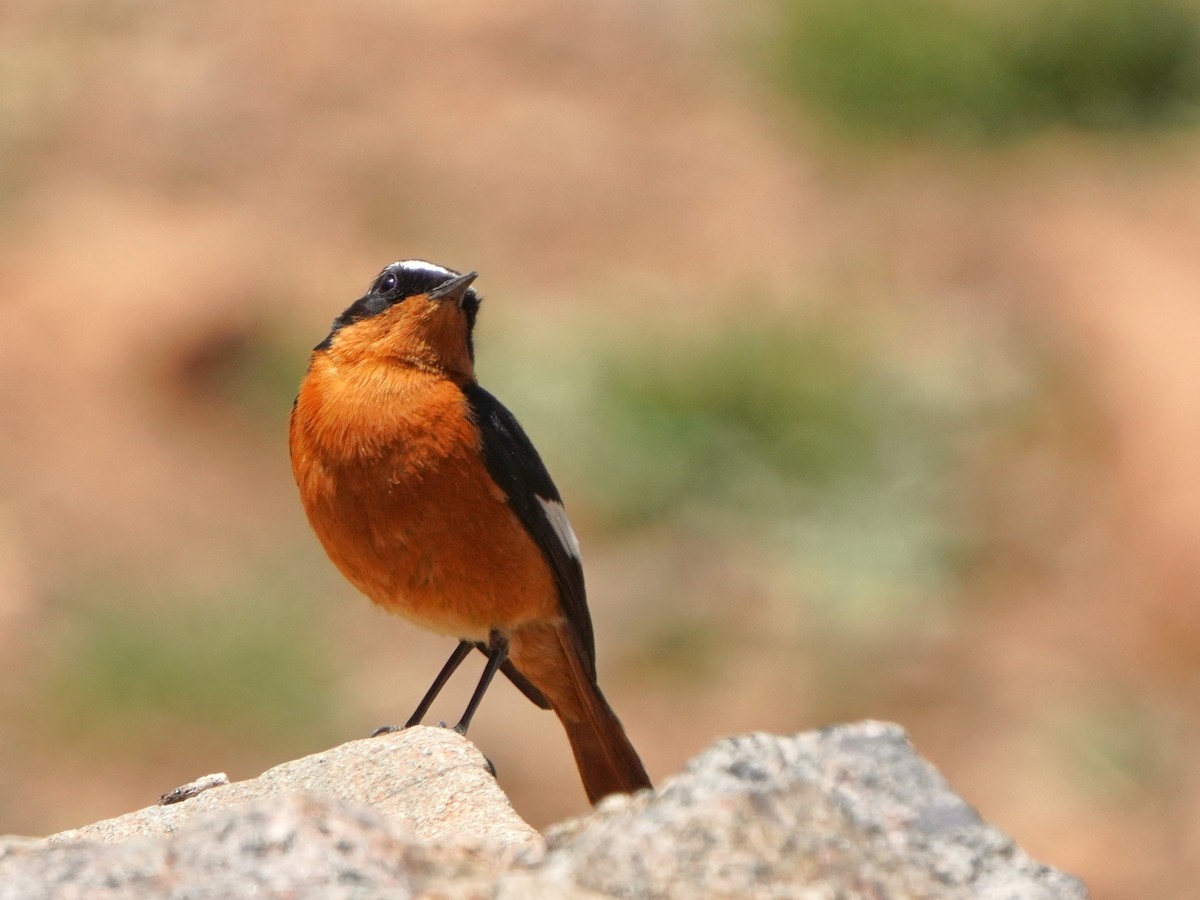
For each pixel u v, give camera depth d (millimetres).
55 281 18094
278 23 21906
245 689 14555
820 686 14969
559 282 19062
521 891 3613
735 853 3758
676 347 17859
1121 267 19031
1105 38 22406
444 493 7086
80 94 20859
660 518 16781
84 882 3646
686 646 15406
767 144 21312
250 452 17062
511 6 22641
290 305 18188
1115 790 13891
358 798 5699
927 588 15961
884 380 17688
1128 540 16172
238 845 3719
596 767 8141
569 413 17359
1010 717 14531
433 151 20375
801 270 19359
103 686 14500
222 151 20234
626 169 20562
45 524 15930
